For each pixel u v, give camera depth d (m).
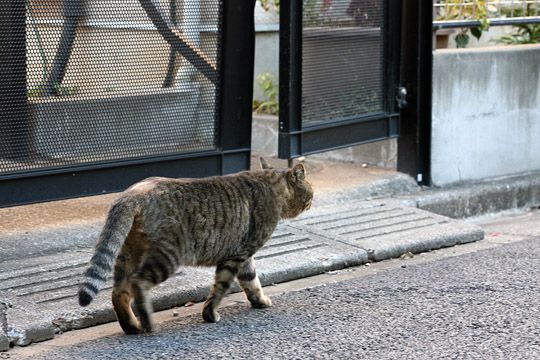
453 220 9.12
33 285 6.80
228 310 6.75
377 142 10.49
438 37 11.61
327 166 10.60
